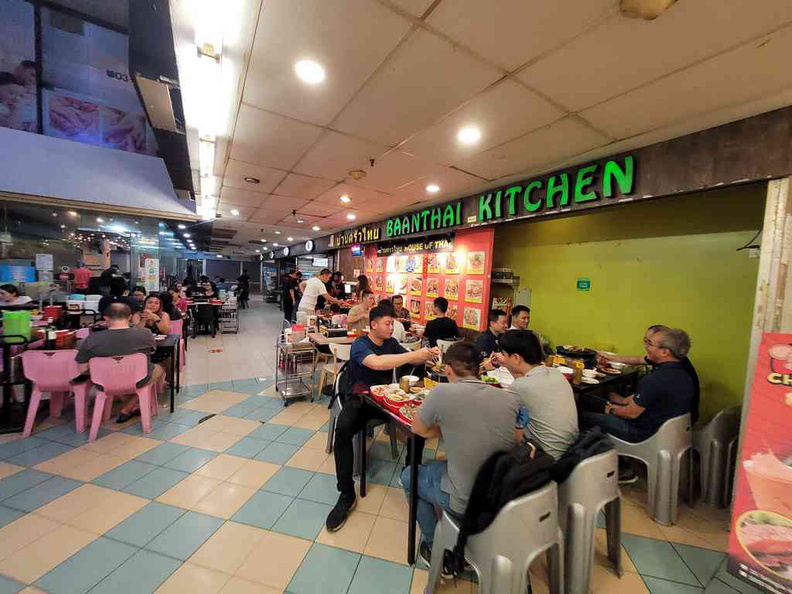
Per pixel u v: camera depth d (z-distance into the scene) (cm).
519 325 313
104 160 475
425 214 516
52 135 445
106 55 459
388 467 250
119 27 444
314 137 280
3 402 297
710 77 175
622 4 132
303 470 239
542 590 154
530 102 212
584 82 188
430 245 532
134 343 276
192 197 511
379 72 189
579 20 143
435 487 154
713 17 136
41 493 203
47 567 153
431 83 197
